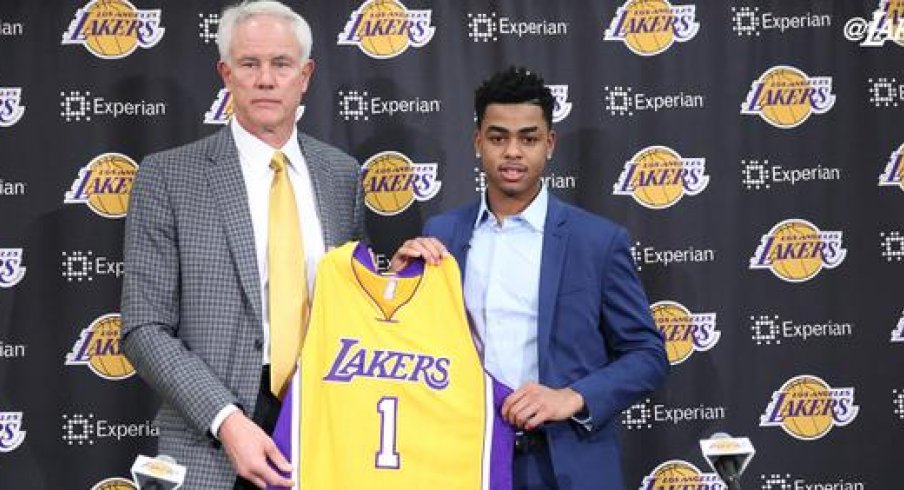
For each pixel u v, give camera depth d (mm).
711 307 2799
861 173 2809
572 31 2812
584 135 2805
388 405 2061
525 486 2137
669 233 2805
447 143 2797
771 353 2797
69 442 2736
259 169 2203
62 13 2764
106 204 2760
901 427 2783
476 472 2041
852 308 2799
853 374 2797
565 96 2811
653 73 2811
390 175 2785
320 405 2057
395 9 2789
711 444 2059
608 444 2182
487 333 2195
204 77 2775
